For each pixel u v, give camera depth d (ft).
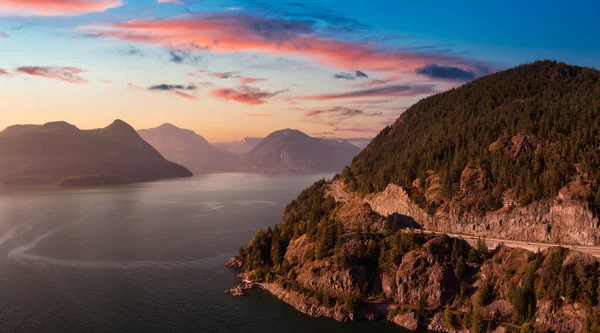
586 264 412.57
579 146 524.52
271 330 464.24
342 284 514.68
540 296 417.28
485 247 489.67
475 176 565.94
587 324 375.04
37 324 469.16
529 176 515.09
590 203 461.37
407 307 478.59
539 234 486.38
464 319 440.04
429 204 582.76
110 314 497.05
